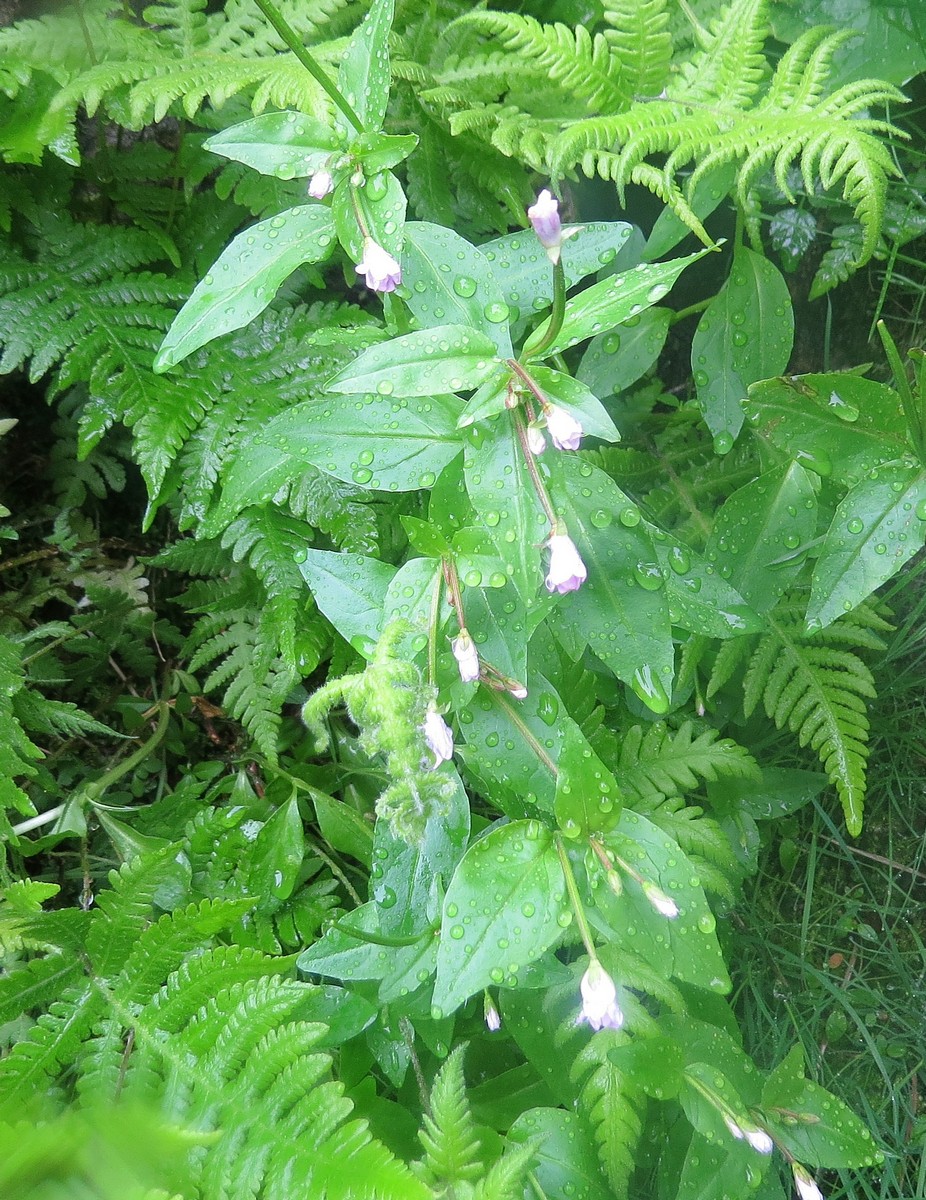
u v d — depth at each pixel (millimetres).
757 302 331
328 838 318
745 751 325
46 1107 252
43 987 267
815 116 302
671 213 327
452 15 339
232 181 326
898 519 289
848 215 363
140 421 310
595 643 268
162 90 289
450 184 346
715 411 332
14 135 296
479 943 245
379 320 335
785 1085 277
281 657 327
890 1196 347
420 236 260
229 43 325
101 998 267
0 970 288
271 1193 232
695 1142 275
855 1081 363
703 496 357
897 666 381
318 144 255
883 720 378
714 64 319
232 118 328
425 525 256
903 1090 360
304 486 311
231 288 260
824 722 330
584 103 333
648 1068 268
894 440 297
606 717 342
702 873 313
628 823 255
